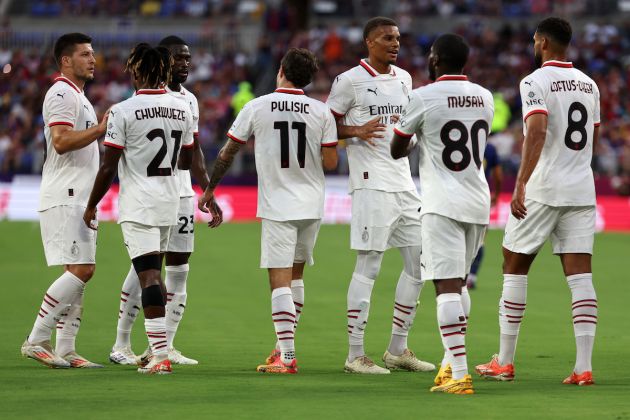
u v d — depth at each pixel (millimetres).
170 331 32781
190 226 32969
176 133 29812
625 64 121625
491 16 135500
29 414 23156
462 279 27344
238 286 52969
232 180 89250
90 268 31203
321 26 131500
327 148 30391
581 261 28328
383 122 31047
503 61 122188
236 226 82625
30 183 90375
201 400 24953
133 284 32188
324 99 113875
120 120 29031
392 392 26406
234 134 30359
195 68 120312
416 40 131125
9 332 38406
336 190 89250
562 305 47125
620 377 29484
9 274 56375
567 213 28328
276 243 30125
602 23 130500
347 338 38125
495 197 51719
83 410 23625
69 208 30969
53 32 128250
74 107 30891
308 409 23859
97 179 29344
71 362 31141
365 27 31328
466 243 27516
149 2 137625
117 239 71125
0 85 115812
